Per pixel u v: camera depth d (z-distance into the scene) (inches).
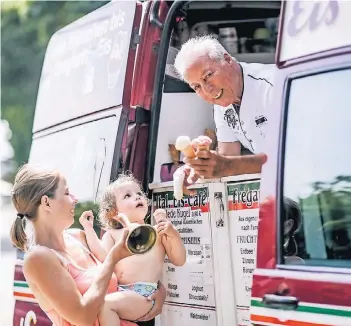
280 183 111.2
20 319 177.6
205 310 136.2
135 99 161.5
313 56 109.0
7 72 570.6
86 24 185.8
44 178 128.7
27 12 552.7
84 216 147.6
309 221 106.8
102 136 164.2
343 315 99.9
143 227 123.4
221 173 128.0
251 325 119.8
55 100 192.5
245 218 127.6
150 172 160.1
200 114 171.0
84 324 121.2
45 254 122.9
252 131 155.1
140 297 134.2
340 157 104.5
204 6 187.0
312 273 104.7
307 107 109.3
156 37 163.5
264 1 189.5
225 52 152.6
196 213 138.6
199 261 137.8
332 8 106.6
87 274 128.5
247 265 127.2
